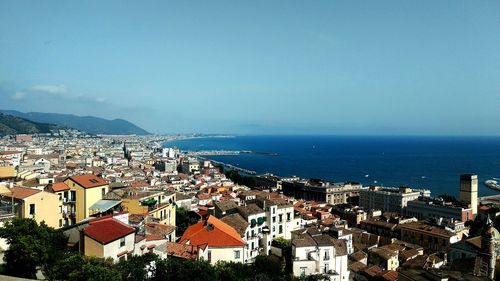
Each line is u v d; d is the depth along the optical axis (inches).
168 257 3400.6
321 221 7007.9
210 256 3809.1
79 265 2468.0
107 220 3102.9
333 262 4232.3
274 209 5182.1
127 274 2632.9
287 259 4323.3
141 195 5167.3
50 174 6525.6
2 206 3735.2
